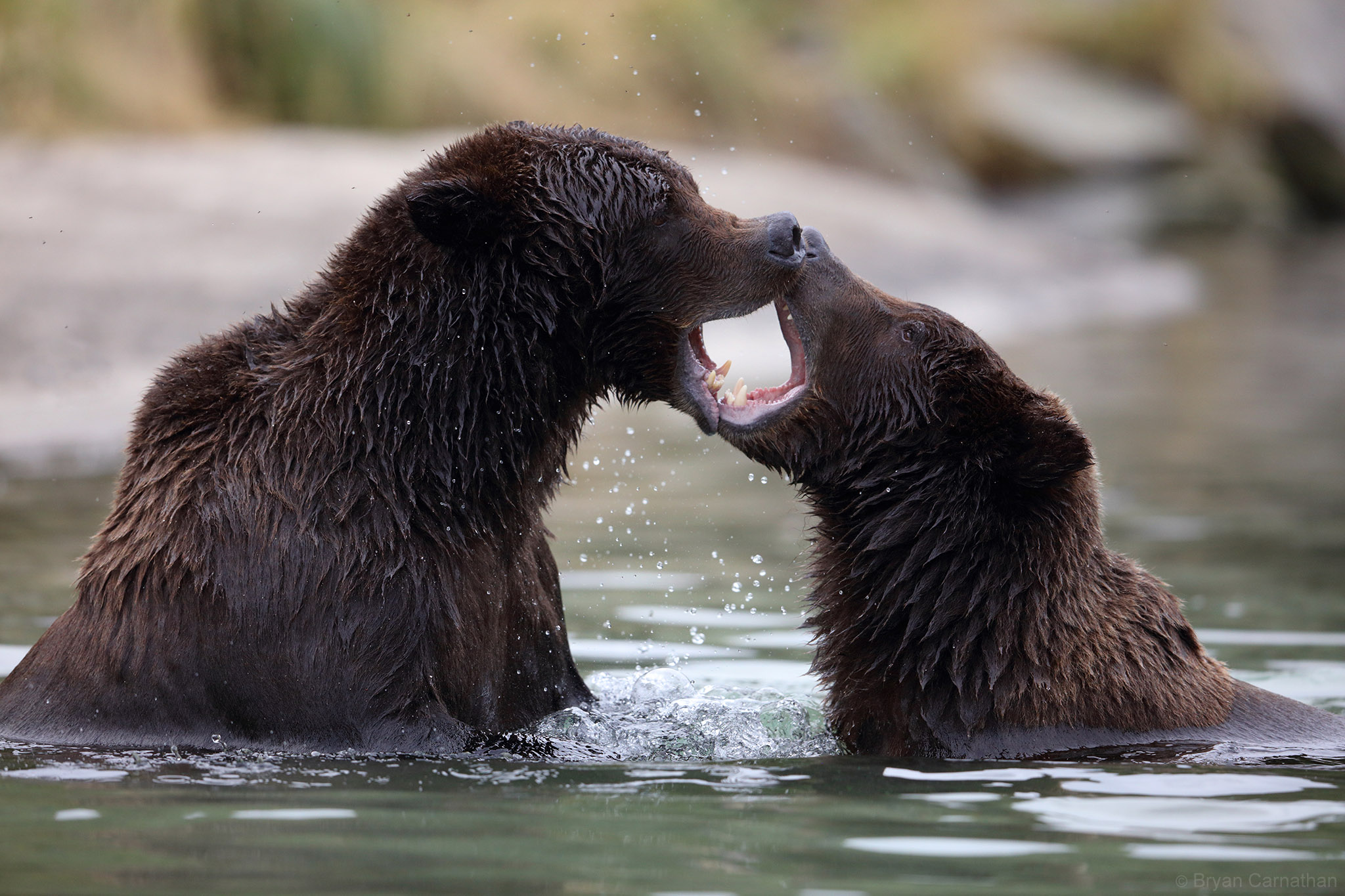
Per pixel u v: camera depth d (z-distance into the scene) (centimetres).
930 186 5641
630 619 1367
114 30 3819
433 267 945
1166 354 3322
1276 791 807
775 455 1060
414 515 920
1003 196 6234
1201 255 5491
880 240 4119
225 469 923
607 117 4728
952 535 980
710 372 1080
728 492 1988
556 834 711
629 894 622
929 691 957
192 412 949
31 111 3541
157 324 2602
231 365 961
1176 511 1847
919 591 974
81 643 950
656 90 4975
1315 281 4847
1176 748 920
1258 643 1277
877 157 5494
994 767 875
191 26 4003
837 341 1052
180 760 865
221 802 766
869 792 805
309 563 898
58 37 3641
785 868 660
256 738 906
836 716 1009
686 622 1363
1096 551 1005
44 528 1628
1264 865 670
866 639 999
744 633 1327
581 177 994
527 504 998
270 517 905
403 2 4650
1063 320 3809
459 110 4456
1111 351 3334
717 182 4209
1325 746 930
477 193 945
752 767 880
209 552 909
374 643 895
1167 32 6975
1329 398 2812
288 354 955
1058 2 7138
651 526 1762
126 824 723
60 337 2492
